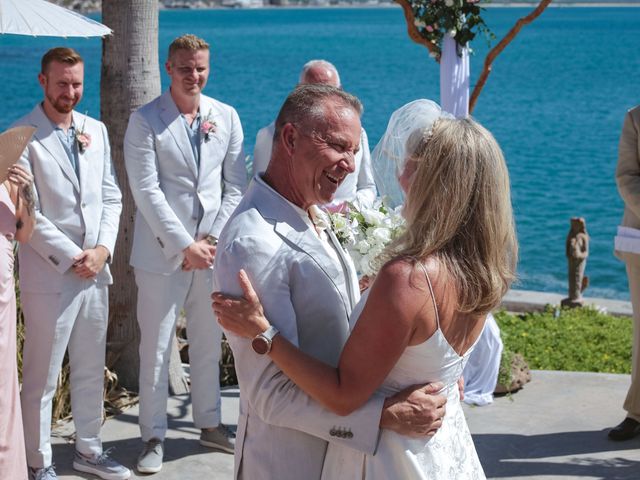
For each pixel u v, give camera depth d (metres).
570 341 7.69
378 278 2.39
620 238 4.83
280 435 2.57
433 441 2.50
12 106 37.00
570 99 41.22
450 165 2.38
